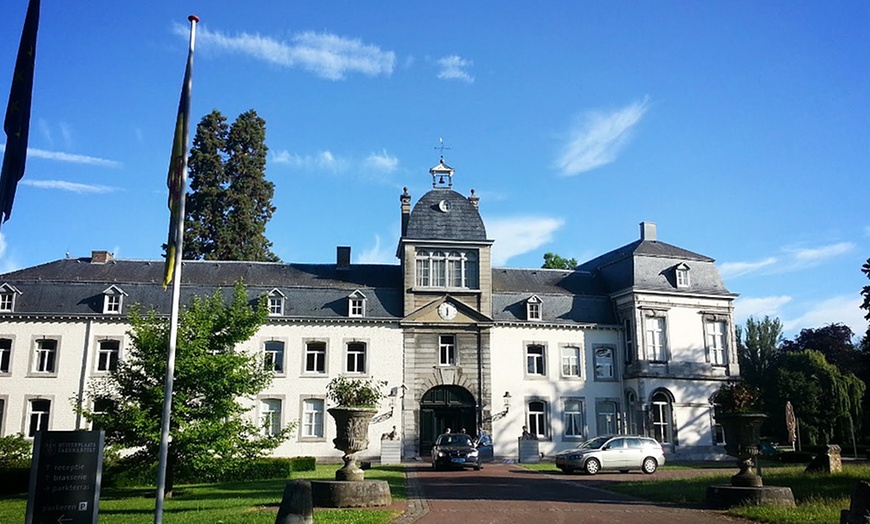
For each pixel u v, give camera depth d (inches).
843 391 2158.0
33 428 1440.7
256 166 2103.8
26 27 534.9
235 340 867.4
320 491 663.8
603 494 798.5
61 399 1448.1
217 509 661.9
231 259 1971.0
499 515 615.5
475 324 1588.3
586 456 1123.3
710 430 1605.6
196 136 2089.1
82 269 1594.5
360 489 661.9
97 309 1504.7
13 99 524.7
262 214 2111.2
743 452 696.4
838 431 2164.1
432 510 644.1
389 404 1523.1
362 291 1600.6
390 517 593.6
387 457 1403.8
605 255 1939.0
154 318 865.5
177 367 791.1
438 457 1200.8
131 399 816.3
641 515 621.0
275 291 1557.6
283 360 1525.6
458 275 1624.0
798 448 1969.7
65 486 465.1
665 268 1676.9
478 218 1652.3
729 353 1664.6
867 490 467.2
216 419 800.3
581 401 1611.7
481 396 1560.0
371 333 1561.3
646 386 1582.2
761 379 2396.7
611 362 1654.8
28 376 1454.2
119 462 922.1
